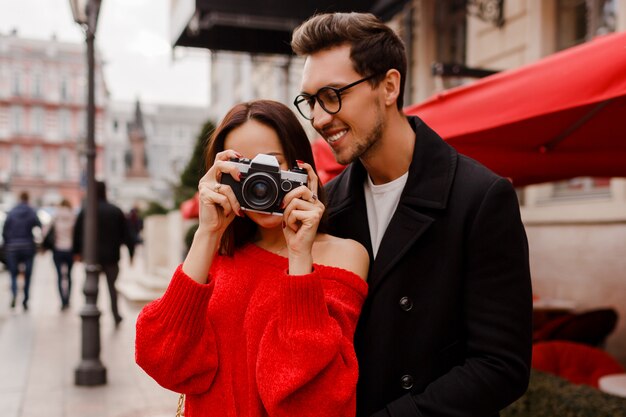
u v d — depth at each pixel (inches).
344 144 58.4
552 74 82.7
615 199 223.3
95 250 218.1
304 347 50.0
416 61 346.9
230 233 60.8
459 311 56.2
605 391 128.7
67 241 385.4
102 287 526.0
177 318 53.6
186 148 2630.4
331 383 50.9
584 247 235.9
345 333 54.0
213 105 1262.3
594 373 156.3
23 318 355.6
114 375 226.5
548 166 136.5
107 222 318.3
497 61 279.9
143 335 54.1
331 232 66.7
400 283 57.5
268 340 52.1
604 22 231.5
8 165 2244.1
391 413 53.3
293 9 313.6
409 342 56.7
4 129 2242.9
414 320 56.7
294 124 60.4
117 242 322.3
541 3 249.1
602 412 112.5
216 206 55.9
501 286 53.9
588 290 233.8
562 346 161.8
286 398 50.8
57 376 225.5
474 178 57.2
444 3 335.3
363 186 66.2
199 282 55.2
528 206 268.4
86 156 219.0
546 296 255.6
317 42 57.9
